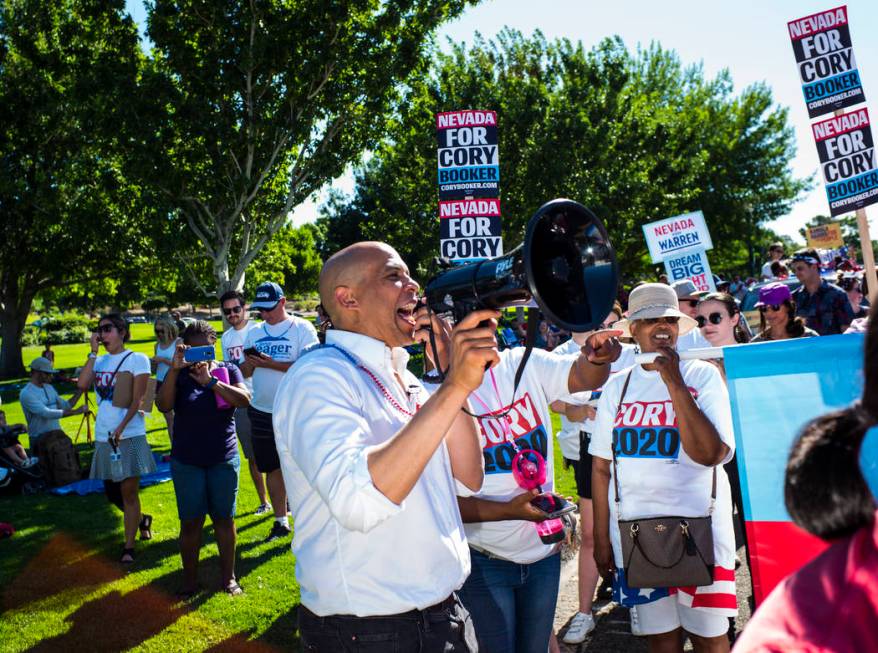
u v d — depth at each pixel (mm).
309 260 73875
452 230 6148
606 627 4160
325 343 2090
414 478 1553
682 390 2676
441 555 1914
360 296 2025
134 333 54812
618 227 22969
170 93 14984
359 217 39656
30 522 6887
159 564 5594
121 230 21172
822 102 6527
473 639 2070
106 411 5734
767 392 2453
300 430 1744
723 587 2775
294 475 1903
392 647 1813
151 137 14930
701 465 2787
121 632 4422
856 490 886
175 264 17516
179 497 4930
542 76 24359
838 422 933
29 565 5688
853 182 6418
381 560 1824
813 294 7516
